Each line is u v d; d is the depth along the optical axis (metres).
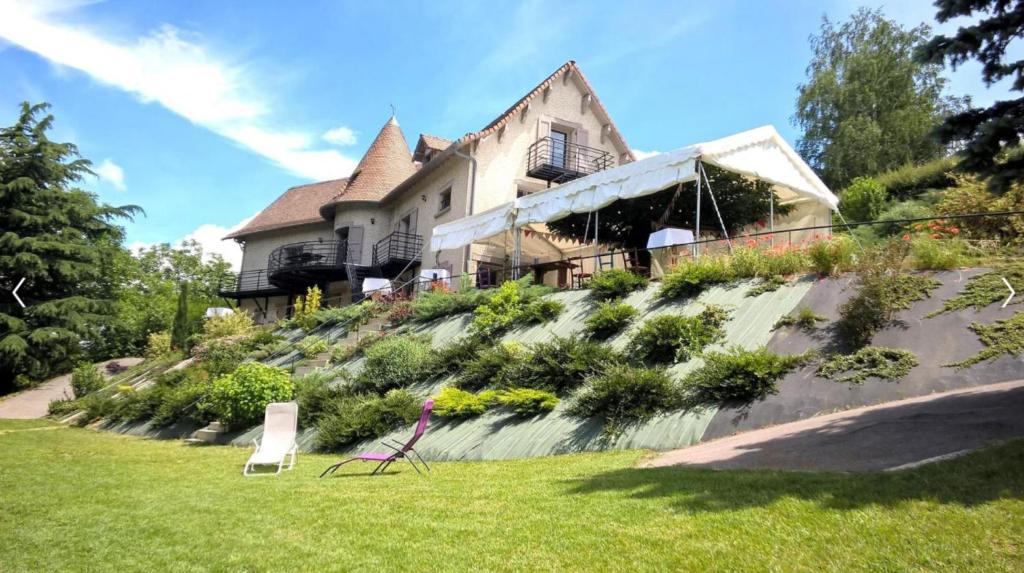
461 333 15.16
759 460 6.07
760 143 14.35
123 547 5.07
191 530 5.52
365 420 11.41
